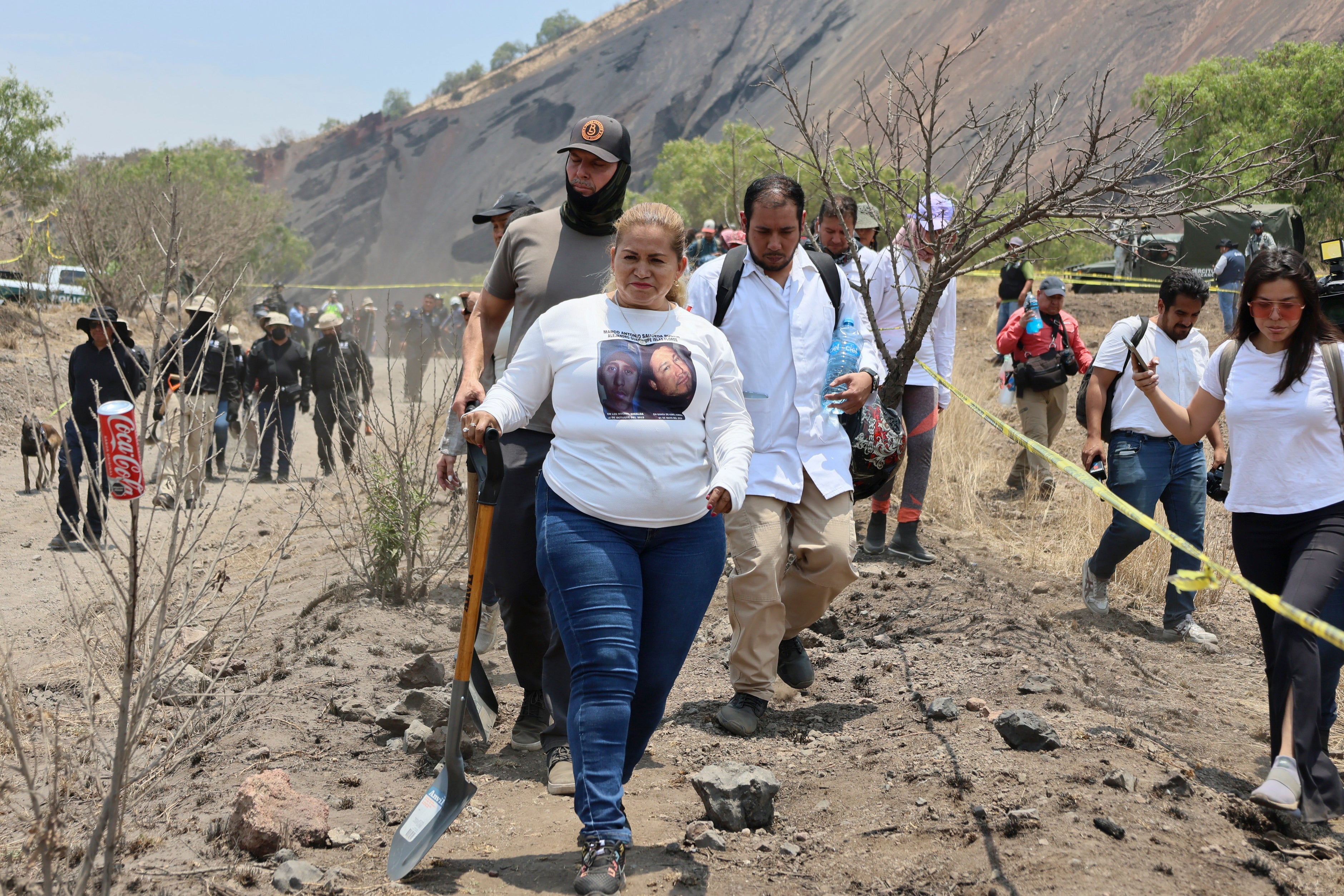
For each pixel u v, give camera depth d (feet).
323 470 40.32
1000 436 35.65
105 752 10.17
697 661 16.52
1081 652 16.31
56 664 16.22
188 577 9.75
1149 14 391.24
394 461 19.57
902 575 20.35
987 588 19.69
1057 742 11.30
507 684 15.56
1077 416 18.86
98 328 27.91
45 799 10.38
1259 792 10.14
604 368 9.59
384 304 404.36
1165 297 17.80
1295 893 8.82
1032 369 27.89
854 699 14.29
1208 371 12.32
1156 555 21.03
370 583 19.99
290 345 39.86
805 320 13.05
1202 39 368.89
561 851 9.96
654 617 9.83
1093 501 25.17
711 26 631.97
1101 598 18.81
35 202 72.13
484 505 9.60
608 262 12.30
